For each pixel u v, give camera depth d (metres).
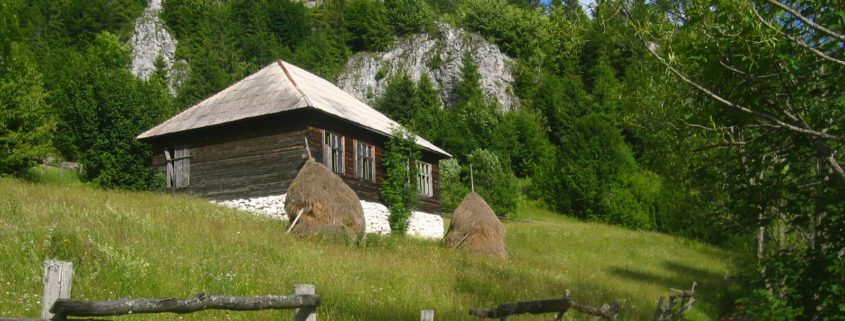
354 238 18.92
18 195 16.83
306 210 18.91
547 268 21.27
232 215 20.52
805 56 6.98
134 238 12.79
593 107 69.88
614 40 7.21
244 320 8.76
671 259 30.11
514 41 97.38
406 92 73.06
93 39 92.19
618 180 50.53
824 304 7.40
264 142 24.69
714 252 33.06
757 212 8.21
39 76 35.12
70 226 12.81
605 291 17.78
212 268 11.33
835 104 7.00
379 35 108.56
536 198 55.28
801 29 6.66
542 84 77.75
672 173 12.46
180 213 18.58
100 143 37.81
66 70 61.97
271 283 11.30
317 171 19.73
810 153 7.72
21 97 33.16
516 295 14.08
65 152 43.62
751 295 8.51
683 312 16.86
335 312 10.02
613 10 6.62
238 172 25.02
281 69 27.53
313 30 114.25
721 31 6.34
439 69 98.69
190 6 104.62
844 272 7.06
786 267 7.77
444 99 95.88
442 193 48.16
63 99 40.62
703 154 9.62
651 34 6.75
